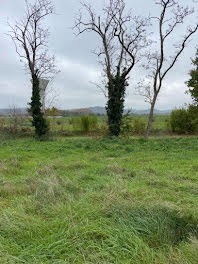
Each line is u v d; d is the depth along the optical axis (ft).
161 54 50.96
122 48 52.95
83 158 30.01
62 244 8.30
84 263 7.38
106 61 52.90
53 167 23.29
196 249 7.97
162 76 52.21
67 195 13.25
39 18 55.83
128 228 9.23
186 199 13.25
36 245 8.34
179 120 74.59
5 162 26.04
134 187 15.78
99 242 8.52
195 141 41.32
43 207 11.68
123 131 53.78
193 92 60.59
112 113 52.29
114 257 7.75
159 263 7.46
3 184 17.19
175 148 36.65
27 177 18.42
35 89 55.88
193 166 23.45
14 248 8.21
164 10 49.29
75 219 9.93
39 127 55.77
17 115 64.90
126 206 10.92
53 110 78.54
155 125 84.58
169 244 8.78
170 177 18.92
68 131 77.20
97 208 10.88
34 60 56.24
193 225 10.02
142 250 7.95
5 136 56.29
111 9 51.24
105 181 17.48
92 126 80.07
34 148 38.01
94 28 53.36
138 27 52.31
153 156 30.55
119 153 34.12
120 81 52.60
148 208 10.77
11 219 10.00
